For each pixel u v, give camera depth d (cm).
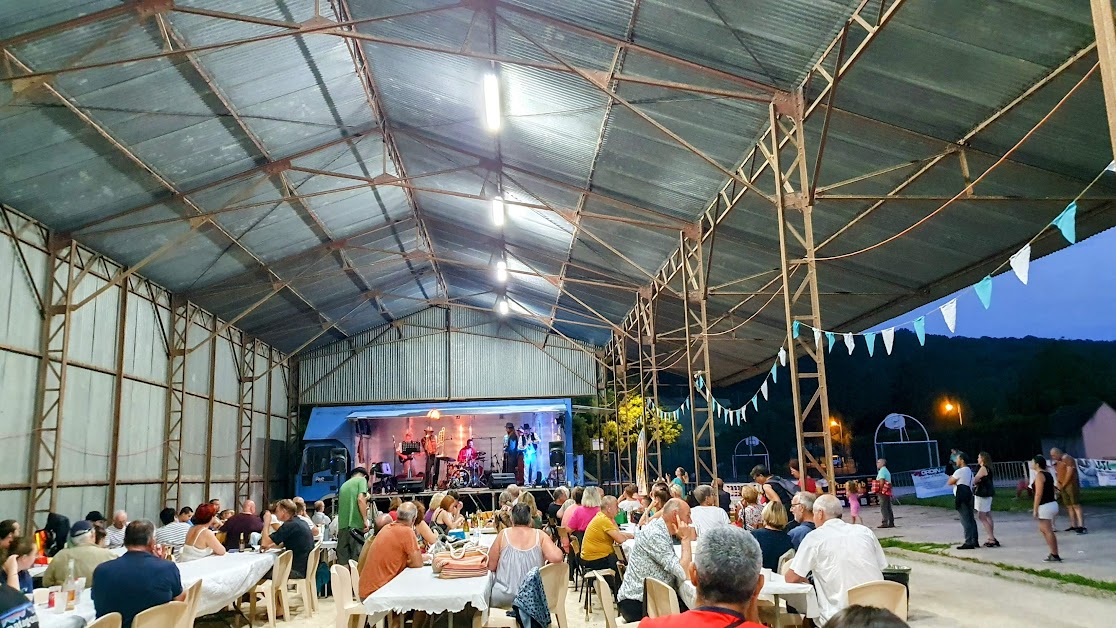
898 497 2656
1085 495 2097
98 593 480
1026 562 952
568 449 2261
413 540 630
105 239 1210
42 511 1070
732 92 789
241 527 1002
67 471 1141
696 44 755
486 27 862
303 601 858
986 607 718
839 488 2431
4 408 1006
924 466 3694
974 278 1095
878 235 1021
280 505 899
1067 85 647
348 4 947
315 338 2170
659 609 466
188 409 1599
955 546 1180
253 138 1138
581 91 920
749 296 1330
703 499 743
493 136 1149
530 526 617
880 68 700
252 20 766
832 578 460
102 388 1255
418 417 2283
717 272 1365
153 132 1022
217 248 1434
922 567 1020
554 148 1106
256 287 1694
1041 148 744
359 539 992
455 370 2377
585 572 828
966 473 1132
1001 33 616
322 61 1046
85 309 1204
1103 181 777
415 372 2370
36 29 778
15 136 897
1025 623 646
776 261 1235
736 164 955
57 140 941
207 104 1020
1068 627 625
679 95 849
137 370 1381
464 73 1001
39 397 1079
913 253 1055
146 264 1334
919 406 4341
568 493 1327
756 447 3869
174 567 498
